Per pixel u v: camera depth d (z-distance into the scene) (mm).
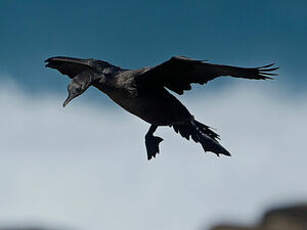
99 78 13219
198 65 12742
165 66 12938
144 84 13242
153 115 13547
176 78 13148
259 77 12430
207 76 12930
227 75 12727
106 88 13266
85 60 13438
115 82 13234
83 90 13070
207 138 14055
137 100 13320
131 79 13211
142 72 13117
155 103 13414
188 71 12953
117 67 13555
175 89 13320
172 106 13547
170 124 13695
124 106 13500
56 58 13555
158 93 13391
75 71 13695
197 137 14055
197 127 14094
